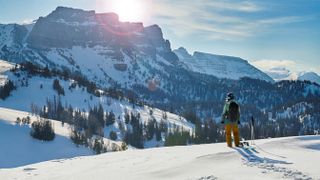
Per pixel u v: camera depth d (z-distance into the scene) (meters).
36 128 152.50
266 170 12.96
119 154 20.03
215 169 13.76
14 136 149.88
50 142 152.38
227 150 17.16
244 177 12.31
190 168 14.34
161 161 16.17
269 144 18.08
